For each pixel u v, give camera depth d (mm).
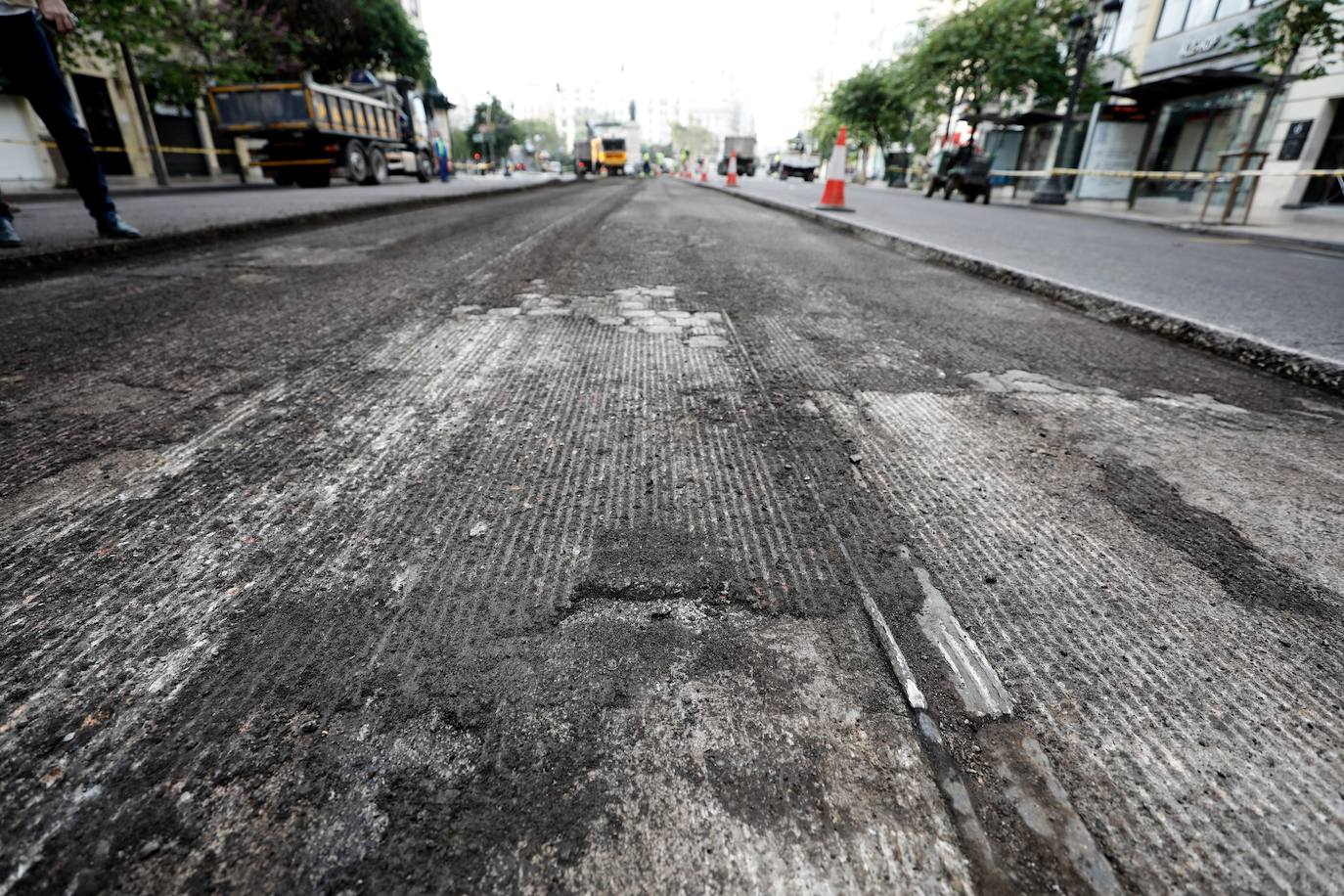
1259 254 6680
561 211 9188
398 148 19469
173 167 21000
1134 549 1321
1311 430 1936
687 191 18359
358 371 2250
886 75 27953
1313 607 1157
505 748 845
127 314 2895
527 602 1116
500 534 1312
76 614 1061
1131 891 708
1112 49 21016
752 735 875
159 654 983
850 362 2504
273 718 880
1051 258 5383
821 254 5480
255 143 23484
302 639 1020
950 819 776
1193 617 1125
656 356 2506
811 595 1157
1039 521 1414
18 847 716
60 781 790
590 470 1591
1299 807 805
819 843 744
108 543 1251
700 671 978
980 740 881
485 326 2863
